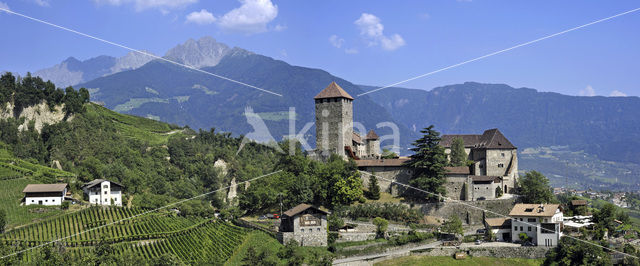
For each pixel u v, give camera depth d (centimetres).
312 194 18038
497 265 15325
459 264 15225
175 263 13662
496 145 19125
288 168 19762
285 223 15938
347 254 15088
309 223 15350
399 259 15400
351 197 17638
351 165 18675
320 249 15075
